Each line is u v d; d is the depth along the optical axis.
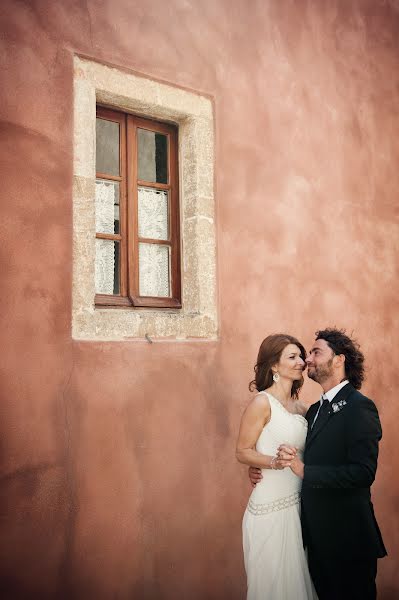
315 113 4.43
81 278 3.05
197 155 3.64
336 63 4.66
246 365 3.73
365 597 2.70
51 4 3.07
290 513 2.86
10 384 2.75
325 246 4.35
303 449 3.00
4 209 2.81
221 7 3.90
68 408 2.92
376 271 4.72
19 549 2.71
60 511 2.85
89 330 3.05
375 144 4.88
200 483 3.40
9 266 2.80
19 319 2.81
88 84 3.18
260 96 4.05
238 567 3.52
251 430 2.95
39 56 3.00
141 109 3.52
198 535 3.36
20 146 2.89
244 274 3.81
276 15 4.25
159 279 3.65
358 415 2.75
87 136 3.15
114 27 3.32
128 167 3.54
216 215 3.71
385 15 5.17
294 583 2.77
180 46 3.63
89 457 2.97
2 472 2.69
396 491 4.58
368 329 4.59
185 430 3.37
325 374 2.97
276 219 4.04
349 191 4.61
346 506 2.75
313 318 4.19
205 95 3.72
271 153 4.07
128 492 3.09
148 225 3.65
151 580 3.14
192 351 3.46
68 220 3.03
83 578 2.89
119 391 3.12
